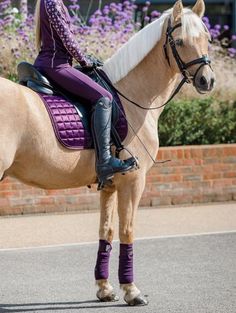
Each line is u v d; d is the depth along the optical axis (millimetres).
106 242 7625
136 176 7336
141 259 9188
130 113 7402
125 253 7422
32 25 13594
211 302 7508
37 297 7723
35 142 6738
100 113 7012
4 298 7680
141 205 12016
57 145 6883
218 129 13273
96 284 7613
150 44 7480
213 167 12359
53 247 9719
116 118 7258
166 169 12094
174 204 12188
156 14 14742
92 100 7062
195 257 9297
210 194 12375
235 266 8914
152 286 8070
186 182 12219
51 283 8227
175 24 7332
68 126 6945
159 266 8883
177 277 8422
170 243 9961
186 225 10922
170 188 12141
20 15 14555
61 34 6984
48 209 11594
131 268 7453
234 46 21781
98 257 7633
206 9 24719
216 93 13953
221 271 8688
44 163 6852
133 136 7352
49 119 6863
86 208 11797
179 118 13016
